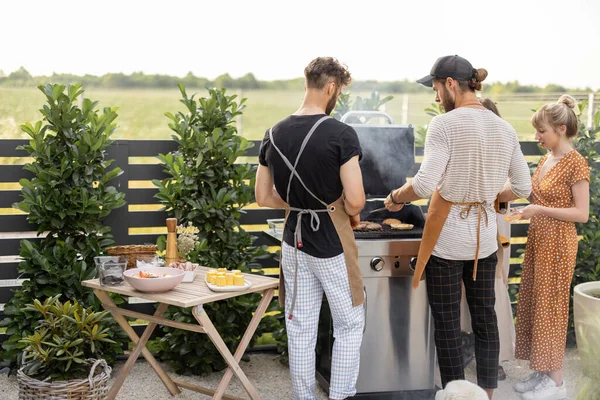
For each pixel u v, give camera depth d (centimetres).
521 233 466
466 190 284
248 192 394
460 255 290
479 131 279
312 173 264
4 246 385
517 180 296
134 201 403
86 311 313
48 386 272
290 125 268
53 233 377
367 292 320
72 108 373
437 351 305
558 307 330
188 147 385
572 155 322
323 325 341
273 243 380
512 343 357
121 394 342
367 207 362
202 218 387
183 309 367
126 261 290
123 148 397
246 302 376
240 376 288
